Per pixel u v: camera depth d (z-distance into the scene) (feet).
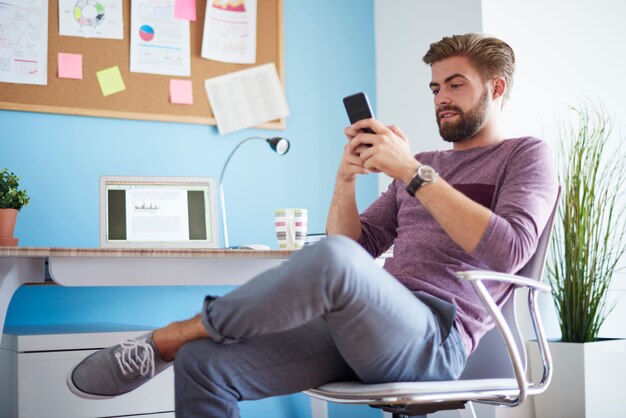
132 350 4.60
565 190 8.77
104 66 8.70
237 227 9.33
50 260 5.94
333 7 10.22
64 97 8.48
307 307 3.92
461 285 4.89
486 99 5.43
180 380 4.31
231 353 4.30
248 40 9.53
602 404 8.30
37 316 8.16
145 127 8.91
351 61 10.27
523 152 5.13
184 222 7.61
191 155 9.13
